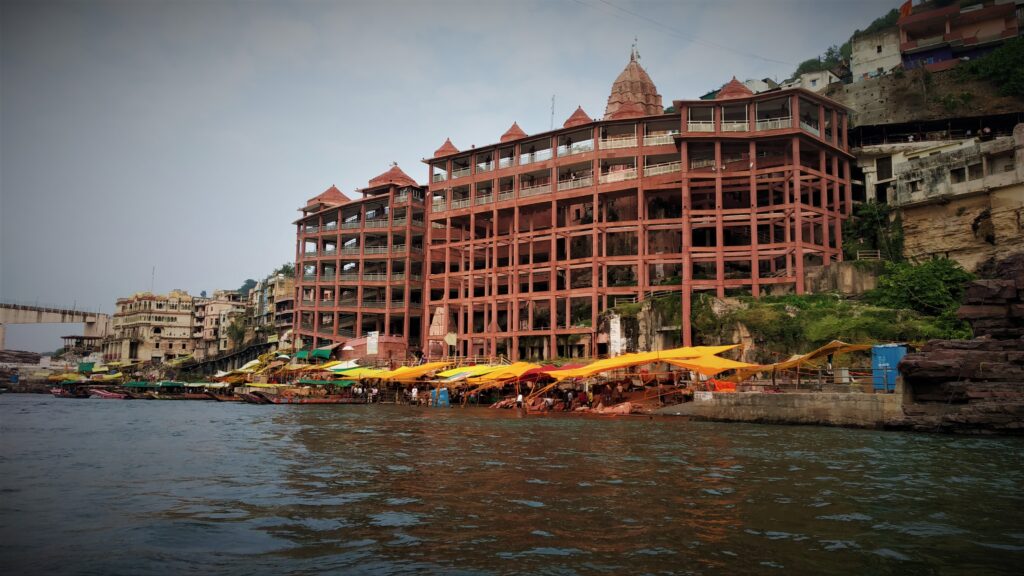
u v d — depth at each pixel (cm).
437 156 8112
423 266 8762
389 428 3294
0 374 11731
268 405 6109
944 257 5112
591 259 6462
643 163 6450
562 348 6669
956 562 993
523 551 1034
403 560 989
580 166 7044
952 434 2833
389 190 8706
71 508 1352
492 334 7031
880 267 5116
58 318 13100
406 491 1527
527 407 4669
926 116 6191
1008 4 6925
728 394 3603
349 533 1147
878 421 3091
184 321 13450
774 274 5700
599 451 2284
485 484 1622
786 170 5609
